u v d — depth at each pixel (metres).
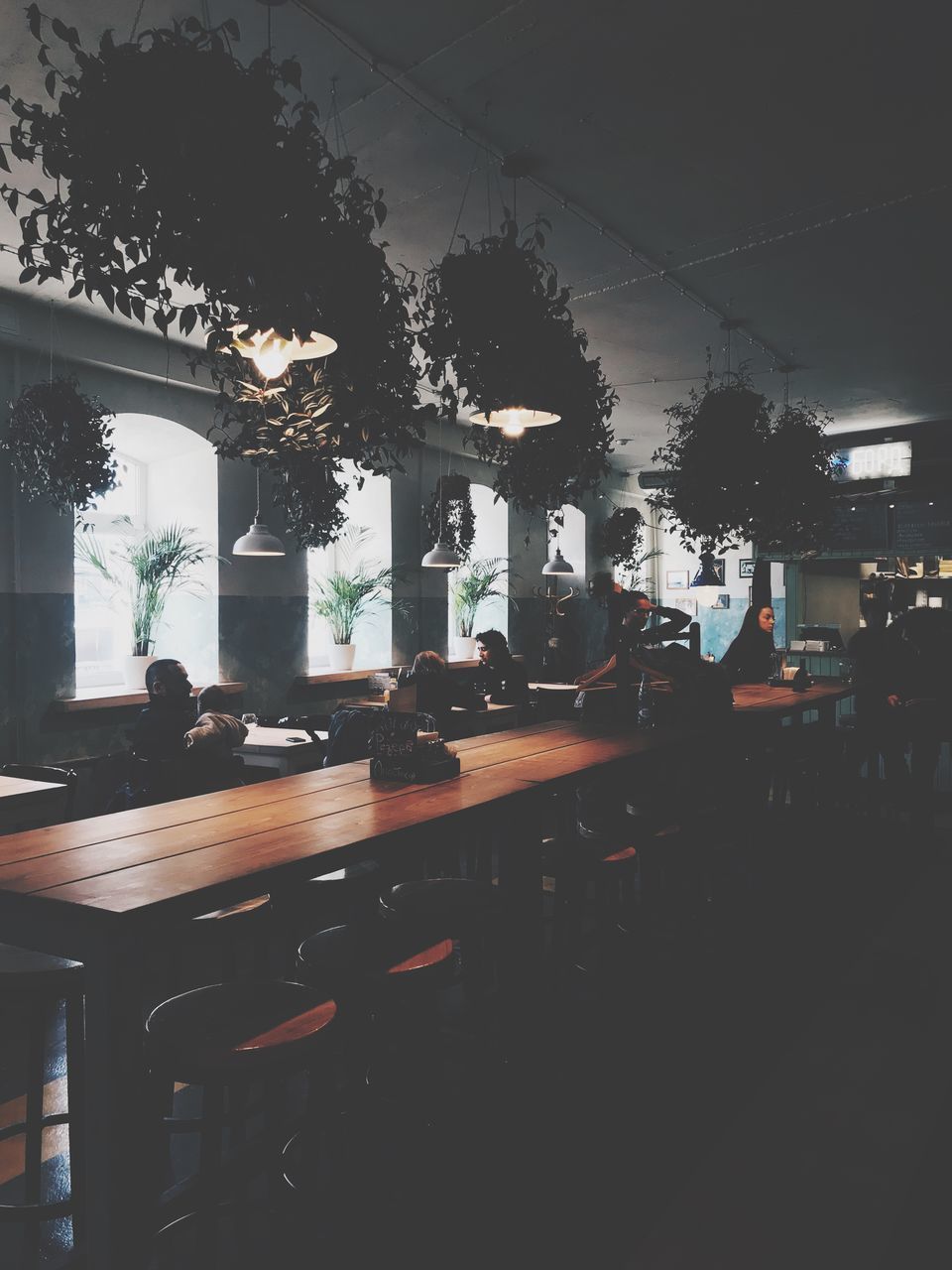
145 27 3.08
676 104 3.53
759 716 4.81
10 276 5.25
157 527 7.35
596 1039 3.37
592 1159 2.62
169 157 2.05
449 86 3.40
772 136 3.78
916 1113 2.88
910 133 3.74
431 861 4.23
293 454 3.64
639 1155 2.64
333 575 8.77
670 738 3.96
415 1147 2.44
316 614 8.67
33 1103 2.27
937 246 4.88
